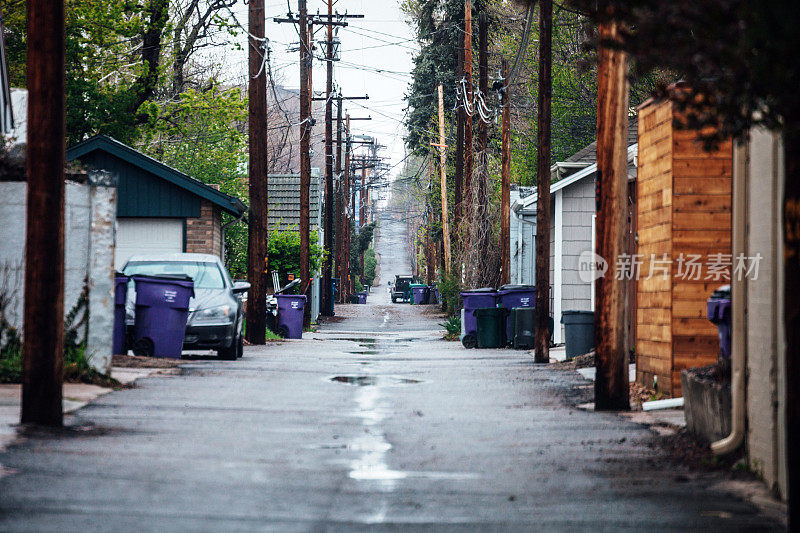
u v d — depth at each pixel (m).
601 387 22.47
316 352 42.59
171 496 12.45
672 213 23.64
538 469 14.85
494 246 66.56
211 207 47.88
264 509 11.91
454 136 105.38
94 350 24.61
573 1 10.35
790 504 9.97
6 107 30.23
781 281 12.96
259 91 47.72
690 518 11.77
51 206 17.67
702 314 23.66
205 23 65.56
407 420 20.17
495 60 95.12
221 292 35.12
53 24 17.58
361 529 11.05
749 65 9.26
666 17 9.41
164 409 20.61
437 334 68.00
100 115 55.88
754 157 14.36
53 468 13.93
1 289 24.41
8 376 23.34
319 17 81.75
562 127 82.81
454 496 12.89
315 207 91.62
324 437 17.58
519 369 33.81
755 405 14.18
